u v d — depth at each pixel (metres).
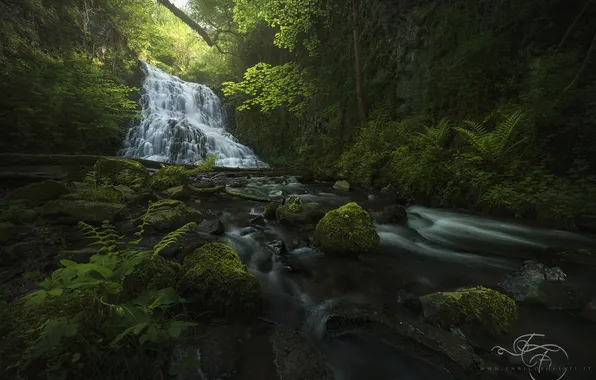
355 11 12.73
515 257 4.09
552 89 6.03
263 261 3.82
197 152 16.98
